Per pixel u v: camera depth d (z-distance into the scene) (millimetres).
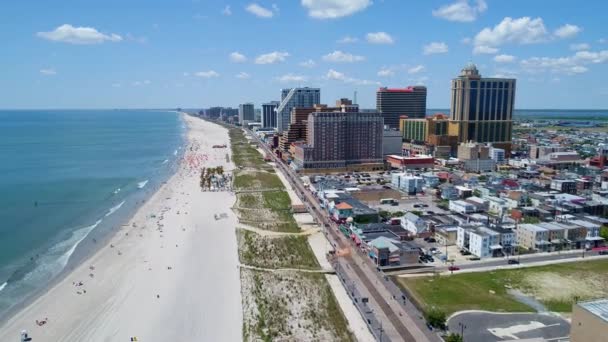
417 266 157875
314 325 118062
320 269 156250
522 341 109562
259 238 185250
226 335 113312
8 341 111625
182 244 180750
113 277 149250
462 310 125375
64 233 196500
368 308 125250
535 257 168500
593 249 176375
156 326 117812
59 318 122750
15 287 142875
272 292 136375
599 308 93125
